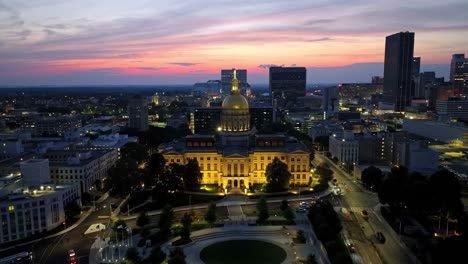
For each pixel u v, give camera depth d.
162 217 190.00
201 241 182.75
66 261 162.25
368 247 174.25
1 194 197.38
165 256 156.00
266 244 178.88
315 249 172.62
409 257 164.38
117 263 159.50
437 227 196.00
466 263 134.75
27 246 177.50
